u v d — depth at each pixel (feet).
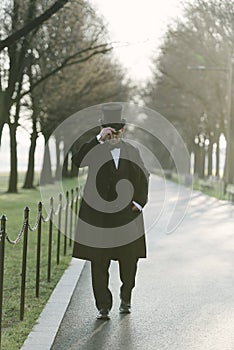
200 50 146.72
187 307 33.55
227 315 31.78
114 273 44.47
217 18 118.52
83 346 26.14
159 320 30.68
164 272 44.60
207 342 26.91
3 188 184.65
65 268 45.39
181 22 141.08
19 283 38.52
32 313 30.91
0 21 83.30
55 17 96.53
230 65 144.05
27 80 127.13
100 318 30.63
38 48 108.17
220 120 175.32
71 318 30.94
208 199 144.87
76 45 123.13
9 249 54.03
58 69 102.68
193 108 206.18
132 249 30.60
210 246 59.67
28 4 77.51
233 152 189.78
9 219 82.02
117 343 26.66
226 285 39.86
